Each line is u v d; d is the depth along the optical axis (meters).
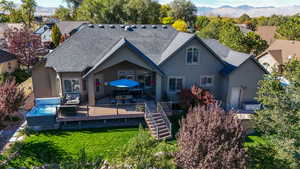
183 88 22.42
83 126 18.53
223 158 9.12
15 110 16.06
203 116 11.12
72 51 22.31
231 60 23.91
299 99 12.86
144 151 11.08
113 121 19.34
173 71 22.50
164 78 22.48
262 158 11.95
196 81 23.44
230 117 11.00
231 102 23.22
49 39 65.75
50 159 13.88
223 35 44.66
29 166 13.17
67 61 21.36
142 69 23.34
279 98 13.62
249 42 39.66
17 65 37.06
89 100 20.77
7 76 28.61
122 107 20.62
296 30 50.03
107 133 17.56
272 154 12.18
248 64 22.23
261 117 14.56
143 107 19.78
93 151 14.89
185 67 22.62
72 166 10.48
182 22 68.62
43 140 16.25
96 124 18.91
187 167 9.67
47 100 21.14
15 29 36.19
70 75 21.12
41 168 12.71
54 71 21.78
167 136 17.12
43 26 69.88
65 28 62.66
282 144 12.54
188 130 10.66
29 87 26.31
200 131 9.89
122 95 22.22
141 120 19.73
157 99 21.94
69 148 15.23
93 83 20.34
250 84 22.97
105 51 22.73
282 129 13.17
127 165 10.37
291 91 13.53
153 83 23.84
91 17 70.44
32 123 18.09
